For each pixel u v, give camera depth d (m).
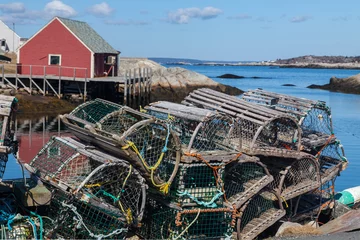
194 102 13.50
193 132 10.95
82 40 38.50
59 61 39.06
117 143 9.25
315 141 14.10
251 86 76.12
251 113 12.35
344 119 36.62
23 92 36.66
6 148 9.29
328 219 14.15
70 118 11.06
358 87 63.75
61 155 9.91
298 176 12.78
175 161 9.89
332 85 68.06
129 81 37.81
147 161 9.78
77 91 38.56
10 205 10.18
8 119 10.08
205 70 185.75
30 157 18.83
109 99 41.12
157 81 48.19
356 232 11.66
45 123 28.92
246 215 11.75
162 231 10.29
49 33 39.06
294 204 13.20
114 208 8.93
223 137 11.32
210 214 10.30
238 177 11.35
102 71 40.56
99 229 9.06
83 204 9.03
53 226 8.97
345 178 18.47
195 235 10.24
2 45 66.69
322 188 15.20
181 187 9.98
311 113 15.74
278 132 13.61
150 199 10.55
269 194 12.57
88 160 9.70
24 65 39.31
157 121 9.66
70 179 9.27
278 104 15.46
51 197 9.51
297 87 75.38
